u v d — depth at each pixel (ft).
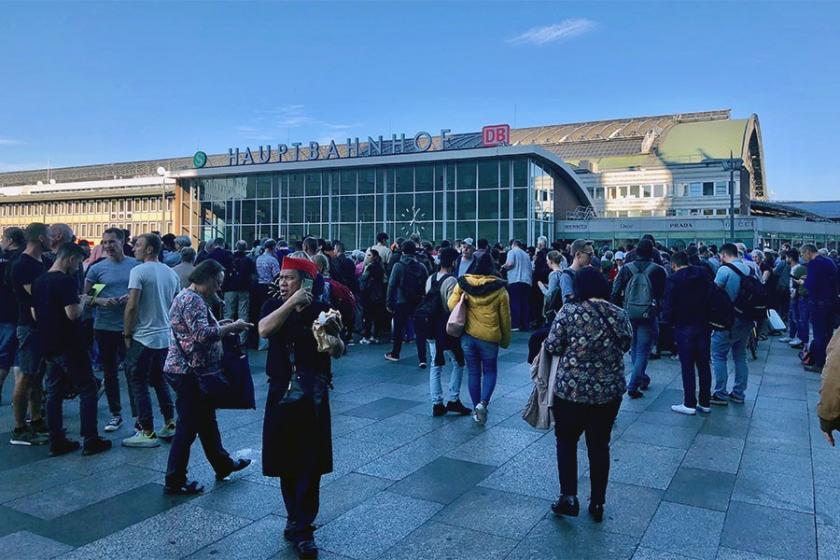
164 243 37.70
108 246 21.07
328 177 133.28
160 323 19.69
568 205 162.40
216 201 145.18
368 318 41.47
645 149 278.26
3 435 20.85
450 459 18.44
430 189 124.06
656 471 17.61
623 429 21.98
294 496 13.14
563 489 14.37
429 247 42.24
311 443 12.85
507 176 118.52
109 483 16.42
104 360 21.20
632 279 26.84
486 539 13.29
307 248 33.83
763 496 15.75
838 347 9.73
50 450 18.79
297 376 12.89
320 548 12.85
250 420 22.67
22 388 19.79
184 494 15.70
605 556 12.58
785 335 49.67
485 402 22.30
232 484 16.46
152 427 19.62
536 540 13.25
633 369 26.89
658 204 235.61
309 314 13.05
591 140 299.99
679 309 23.98
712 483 16.67
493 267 22.36
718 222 154.71
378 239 43.24
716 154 262.47
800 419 23.35
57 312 18.11
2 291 21.21
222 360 16.07
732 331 25.59
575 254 24.26
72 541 13.08
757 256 47.37
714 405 25.49
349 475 17.08
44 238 19.88
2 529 13.62
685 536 13.48
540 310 48.60
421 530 13.71
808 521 14.28
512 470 17.54
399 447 19.56
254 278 37.76
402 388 28.19
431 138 127.44
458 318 21.97
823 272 32.60
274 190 138.62
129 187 254.06
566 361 14.35
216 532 13.56
